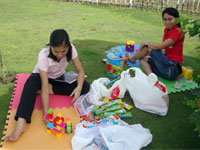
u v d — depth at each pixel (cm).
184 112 324
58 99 334
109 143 242
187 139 276
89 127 276
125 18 763
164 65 381
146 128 289
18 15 714
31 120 291
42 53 295
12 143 256
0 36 539
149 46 395
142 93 317
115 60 382
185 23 248
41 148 253
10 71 390
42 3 873
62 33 272
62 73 333
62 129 278
